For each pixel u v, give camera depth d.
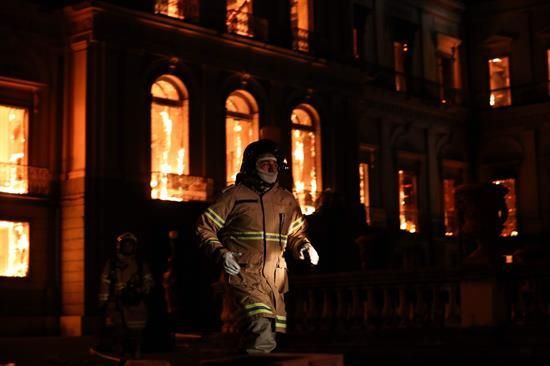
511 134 43.44
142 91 29.11
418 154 41.97
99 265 27.14
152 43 29.44
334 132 36.03
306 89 35.03
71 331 26.77
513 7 44.16
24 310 26.86
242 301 6.98
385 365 13.32
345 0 37.47
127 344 14.97
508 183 43.38
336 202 29.88
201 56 31.03
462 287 13.08
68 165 28.08
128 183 28.17
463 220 13.59
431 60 43.75
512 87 43.78
